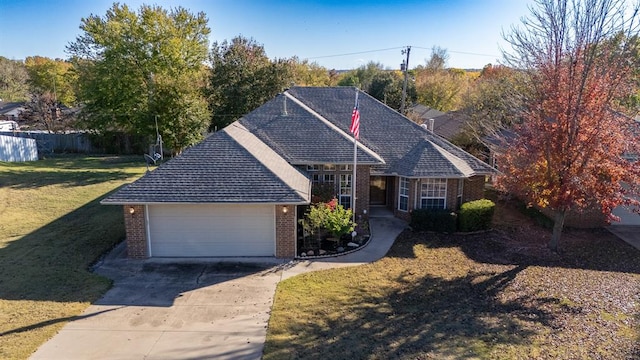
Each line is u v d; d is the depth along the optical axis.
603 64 13.67
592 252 15.94
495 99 29.50
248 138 18.03
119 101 33.88
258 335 9.65
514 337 9.67
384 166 19.42
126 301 11.30
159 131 30.62
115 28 32.81
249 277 12.99
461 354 8.90
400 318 10.55
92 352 8.88
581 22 13.51
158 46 34.62
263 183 14.35
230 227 14.55
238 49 39.78
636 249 16.27
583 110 13.55
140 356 8.79
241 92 38.72
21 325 9.86
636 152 14.30
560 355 8.92
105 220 18.61
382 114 22.61
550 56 14.25
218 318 10.44
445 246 16.22
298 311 10.83
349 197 18.80
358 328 10.00
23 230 17.16
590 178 13.93
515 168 15.45
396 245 16.16
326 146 18.72
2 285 12.08
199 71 38.53
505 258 15.18
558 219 15.68
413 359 8.69
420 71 68.12
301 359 8.69
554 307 11.39
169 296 11.63
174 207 14.32
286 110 21.22
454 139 30.77
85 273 13.09
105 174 28.83
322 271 13.55
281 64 40.00
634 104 17.62
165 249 14.60
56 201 21.58
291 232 14.47
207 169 14.75
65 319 10.22
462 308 11.20
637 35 13.58
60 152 43.31
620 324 10.44
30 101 53.69
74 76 39.03
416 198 18.84
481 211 17.84
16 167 30.14
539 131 14.44
